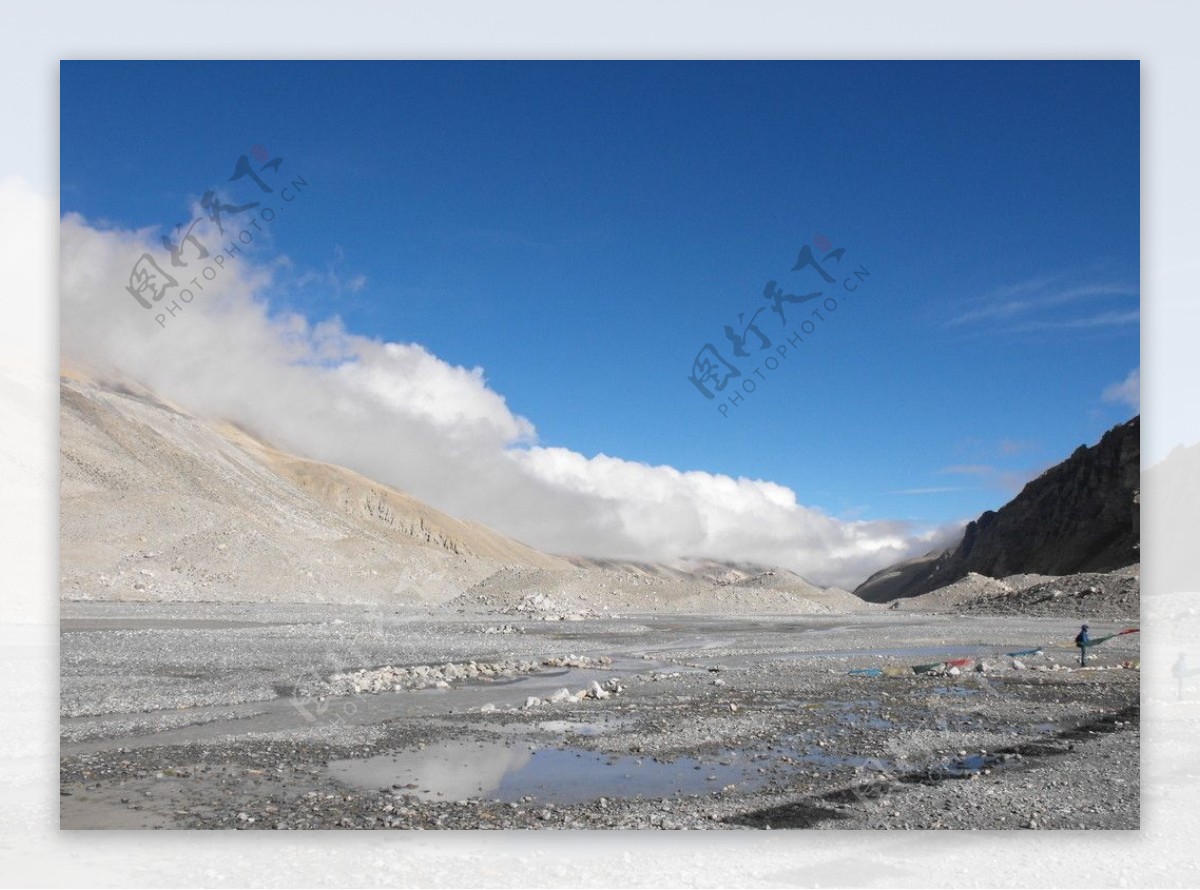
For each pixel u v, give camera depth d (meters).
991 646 37.44
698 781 12.85
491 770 13.50
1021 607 73.50
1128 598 67.12
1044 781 12.67
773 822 10.69
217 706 19.03
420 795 11.99
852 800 11.68
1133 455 165.62
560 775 13.21
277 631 38.91
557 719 18.00
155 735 15.92
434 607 68.94
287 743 15.28
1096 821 10.59
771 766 13.81
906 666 28.08
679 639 42.34
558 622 56.00
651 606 77.44
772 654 34.03
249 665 25.98
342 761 14.03
